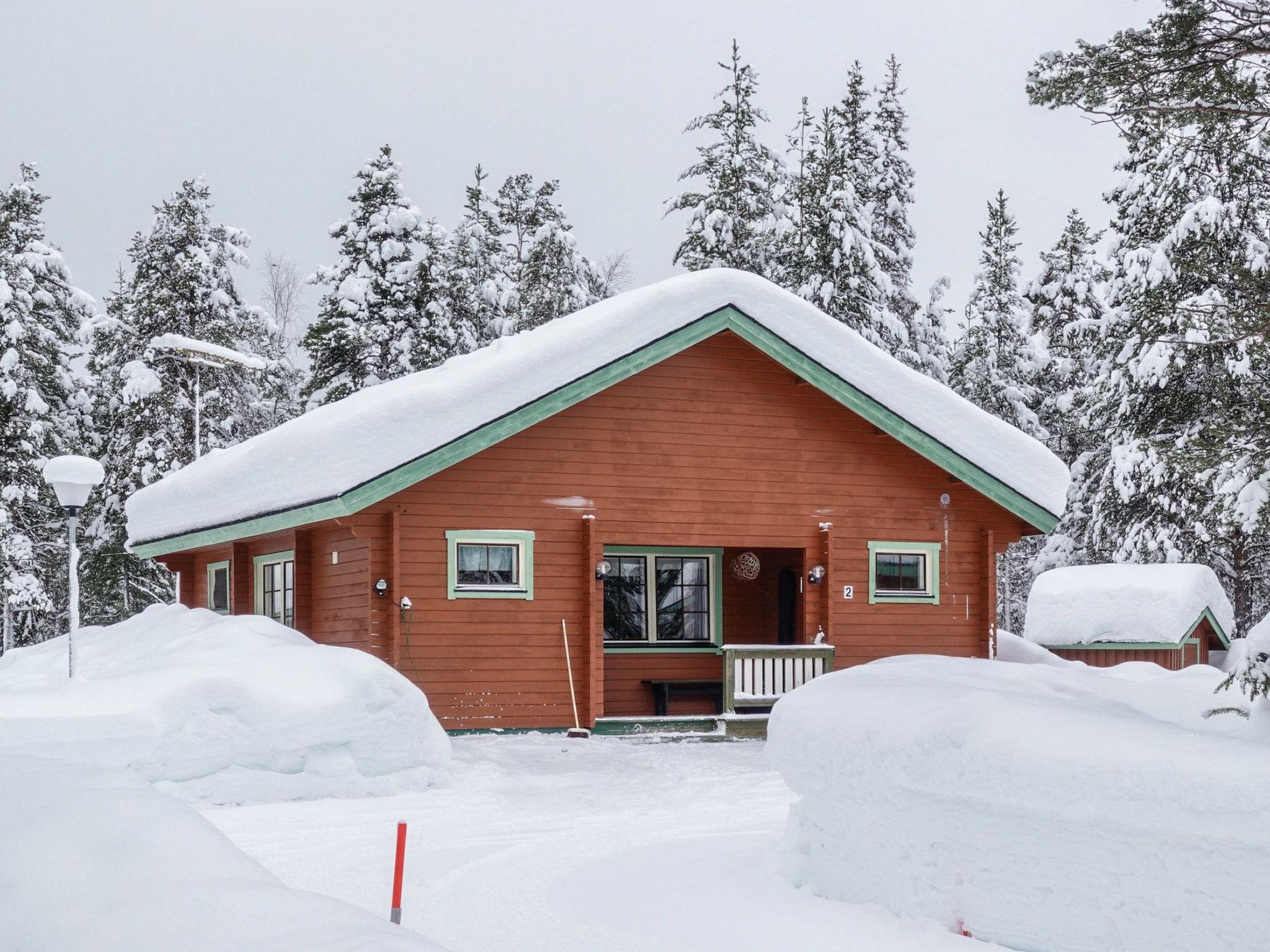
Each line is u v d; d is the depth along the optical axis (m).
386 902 9.97
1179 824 7.06
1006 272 47.38
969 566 22.92
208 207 40.44
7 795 6.24
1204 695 9.91
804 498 21.78
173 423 38.34
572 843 12.37
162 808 5.77
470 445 19.28
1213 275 10.70
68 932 4.84
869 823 9.16
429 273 38.38
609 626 22.16
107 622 43.25
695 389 21.22
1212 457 9.24
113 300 45.28
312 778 14.52
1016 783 7.80
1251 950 6.90
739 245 40.19
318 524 19.98
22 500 37.06
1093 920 7.60
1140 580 30.62
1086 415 37.16
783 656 21.09
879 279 38.53
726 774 16.66
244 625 16.36
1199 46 10.19
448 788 15.26
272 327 42.72
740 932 8.78
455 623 19.64
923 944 8.20
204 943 4.49
